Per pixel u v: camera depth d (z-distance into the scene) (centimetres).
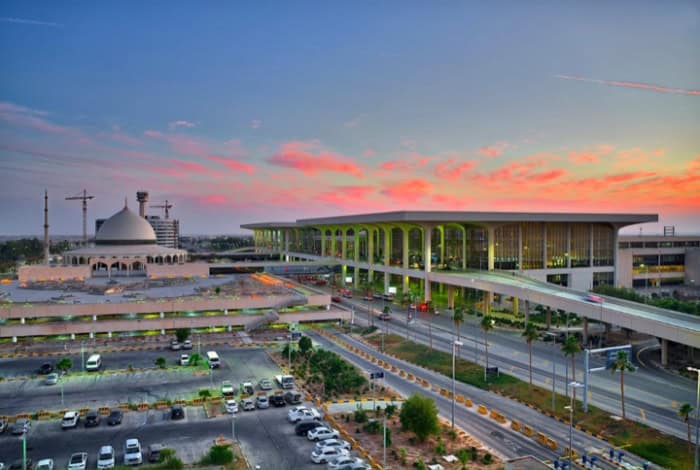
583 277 16812
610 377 8350
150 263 17438
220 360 9325
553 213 15625
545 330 11831
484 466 5403
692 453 5675
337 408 7069
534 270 16162
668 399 7325
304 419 6438
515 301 14325
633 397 7400
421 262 17325
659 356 9675
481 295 16075
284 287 14488
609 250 17225
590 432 6259
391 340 11056
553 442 5906
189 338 10825
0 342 10369
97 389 7750
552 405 7088
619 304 10638
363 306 15475
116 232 17775
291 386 7856
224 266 19038
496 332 11819
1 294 12675
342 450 5572
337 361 8475
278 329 11844
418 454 5688
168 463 5128
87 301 11638
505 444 5978
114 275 16962
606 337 11044
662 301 12812
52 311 10950
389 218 15750
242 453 5684
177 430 6300
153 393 7575
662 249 19138
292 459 5544
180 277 16712
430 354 9819
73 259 17138
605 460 5569
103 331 10869
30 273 15650
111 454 5400
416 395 6175
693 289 18138
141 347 10138
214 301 11844
